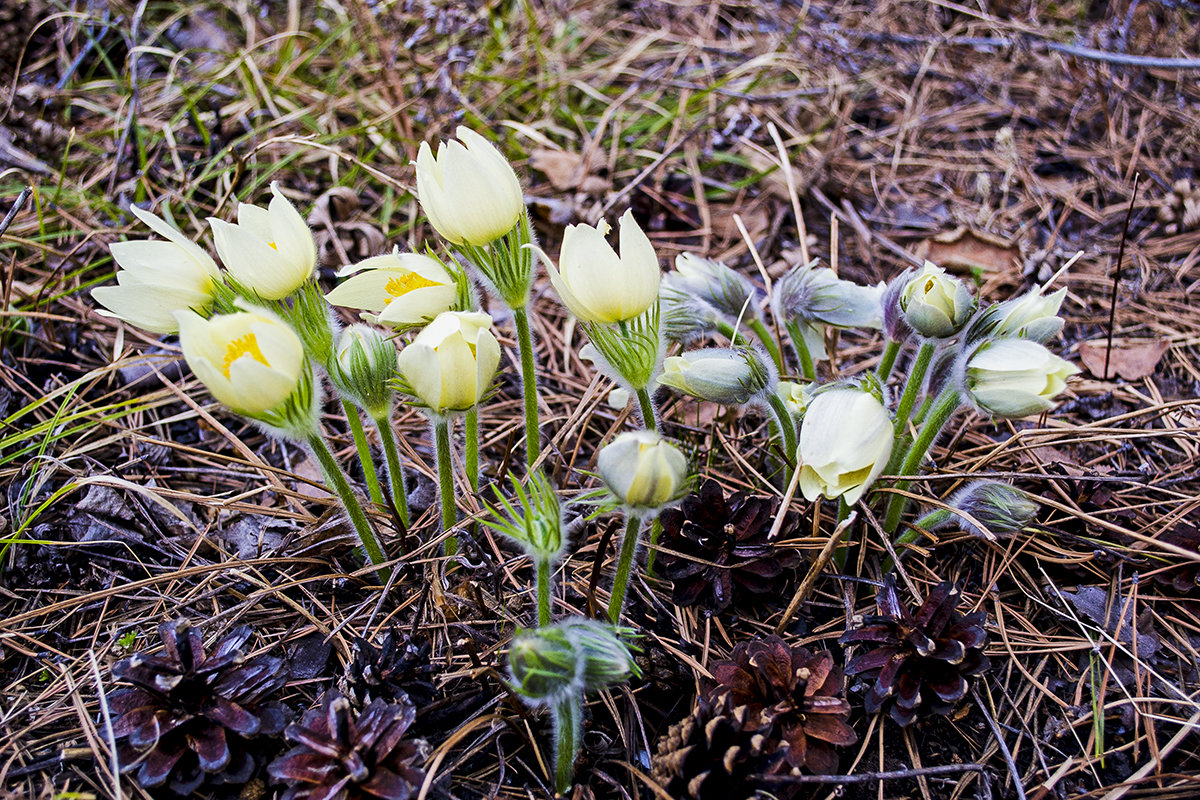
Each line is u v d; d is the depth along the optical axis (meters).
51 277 0.61
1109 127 0.78
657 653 0.50
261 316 0.43
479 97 0.80
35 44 0.79
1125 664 0.51
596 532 0.55
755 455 0.58
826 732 0.46
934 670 0.48
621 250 0.46
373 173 0.63
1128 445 0.59
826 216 0.74
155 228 0.47
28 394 0.59
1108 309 0.67
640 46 0.88
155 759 0.45
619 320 0.47
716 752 0.45
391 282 0.50
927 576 0.53
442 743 0.47
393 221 0.71
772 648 0.48
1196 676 0.51
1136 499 0.57
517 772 0.47
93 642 0.50
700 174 0.77
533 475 0.45
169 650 0.47
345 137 0.75
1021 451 0.58
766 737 0.46
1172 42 0.83
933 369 0.52
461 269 0.50
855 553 0.54
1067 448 0.60
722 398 0.51
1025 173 0.75
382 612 0.51
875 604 0.52
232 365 0.42
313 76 0.82
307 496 0.54
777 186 0.75
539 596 0.46
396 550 0.52
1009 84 0.86
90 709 0.48
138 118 0.74
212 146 0.73
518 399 0.62
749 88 0.81
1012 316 0.50
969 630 0.48
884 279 0.70
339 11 0.84
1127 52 0.83
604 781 0.47
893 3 0.93
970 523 0.52
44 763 0.46
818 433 0.47
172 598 0.52
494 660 0.49
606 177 0.75
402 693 0.47
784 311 0.56
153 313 0.47
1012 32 0.86
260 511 0.53
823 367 0.64
